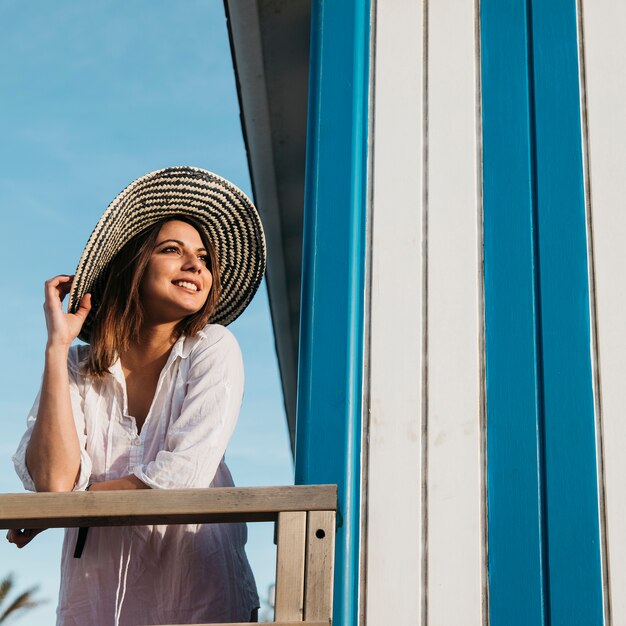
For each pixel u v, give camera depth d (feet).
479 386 9.30
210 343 10.14
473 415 9.20
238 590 9.54
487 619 8.48
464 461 9.05
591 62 10.40
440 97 10.56
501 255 9.77
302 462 9.23
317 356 9.65
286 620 7.98
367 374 9.55
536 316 9.46
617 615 8.32
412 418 9.30
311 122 10.71
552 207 9.86
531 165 10.08
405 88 10.67
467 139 10.32
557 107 10.27
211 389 9.73
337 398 9.44
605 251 9.59
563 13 10.66
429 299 9.72
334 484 8.46
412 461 9.13
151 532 9.38
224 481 10.15
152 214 10.84
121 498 8.38
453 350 9.48
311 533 8.23
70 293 10.09
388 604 8.65
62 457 9.30
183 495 8.37
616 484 8.74
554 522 8.70
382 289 9.85
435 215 10.05
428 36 10.85
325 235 10.14
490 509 8.84
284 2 13.53
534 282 9.60
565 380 9.17
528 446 8.99
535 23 10.68
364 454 9.25
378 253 10.01
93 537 9.39
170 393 9.94
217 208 11.14
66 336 9.77
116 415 9.89
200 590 9.27
